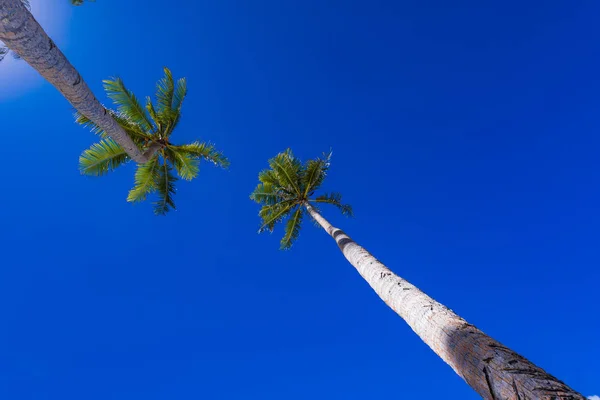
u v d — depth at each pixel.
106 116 6.47
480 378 3.88
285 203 17.14
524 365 3.63
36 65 4.10
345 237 10.70
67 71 4.47
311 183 16.70
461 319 4.95
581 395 3.17
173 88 13.17
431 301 5.64
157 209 14.35
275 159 16.45
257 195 16.89
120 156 13.02
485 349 4.02
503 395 3.51
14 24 3.49
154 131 13.48
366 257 8.41
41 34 3.89
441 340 4.82
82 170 12.12
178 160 14.55
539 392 3.20
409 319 5.79
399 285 6.54
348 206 17.00
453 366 4.55
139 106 12.34
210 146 14.34
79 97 5.12
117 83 11.63
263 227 16.77
